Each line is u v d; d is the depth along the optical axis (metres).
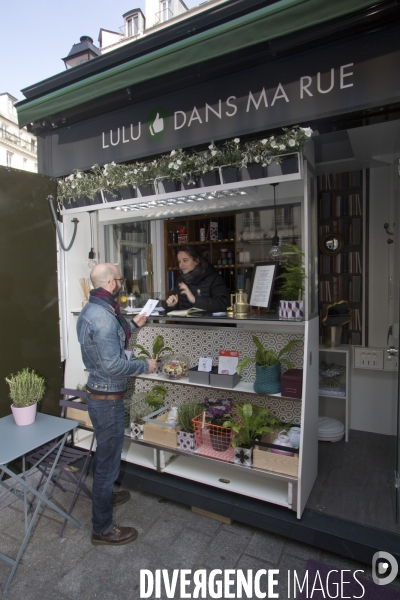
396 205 2.71
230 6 2.15
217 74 2.39
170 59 2.24
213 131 2.47
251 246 3.07
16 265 2.77
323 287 3.60
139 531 2.27
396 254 2.70
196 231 3.45
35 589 1.85
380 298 3.33
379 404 3.35
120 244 3.59
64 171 3.26
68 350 3.19
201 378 2.56
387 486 2.52
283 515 2.15
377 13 1.80
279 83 2.21
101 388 2.05
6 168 2.68
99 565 2.00
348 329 3.52
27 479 2.89
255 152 2.09
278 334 2.62
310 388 2.28
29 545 2.16
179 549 2.11
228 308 2.73
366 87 1.96
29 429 2.28
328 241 3.52
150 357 3.02
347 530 2.03
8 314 2.72
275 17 1.91
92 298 2.10
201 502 2.36
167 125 2.66
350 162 3.16
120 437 2.12
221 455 2.40
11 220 2.73
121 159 2.91
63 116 3.09
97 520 2.12
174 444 2.53
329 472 2.72
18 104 3.10
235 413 2.73
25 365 2.83
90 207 2.87
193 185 2.38
